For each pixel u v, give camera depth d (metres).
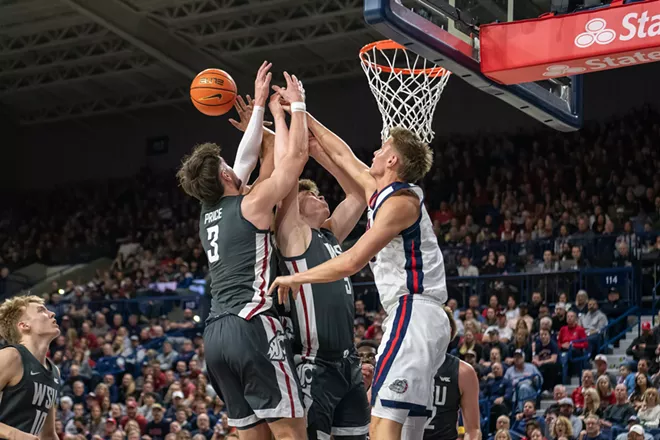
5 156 25.33
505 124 19.39
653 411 9.21
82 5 17.53
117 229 22.27
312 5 17.53
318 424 3.75
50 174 25.16
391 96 5.42
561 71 4.47
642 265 13.02
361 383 3.96
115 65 21.14
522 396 10.54
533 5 4.83
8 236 23.70
